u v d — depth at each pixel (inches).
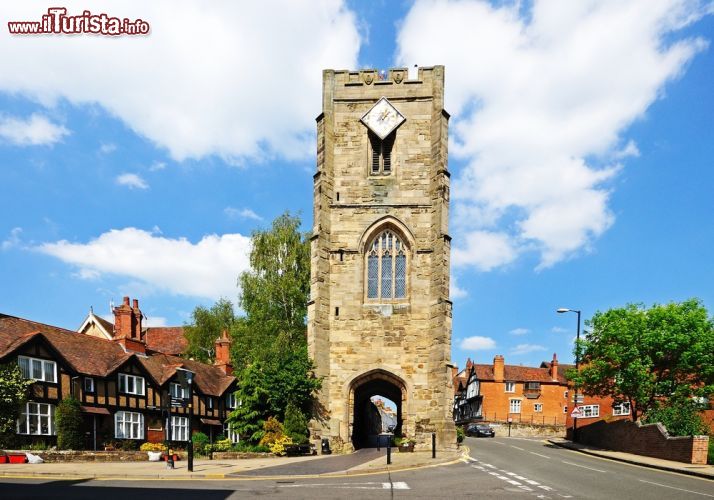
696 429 1158.3
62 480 729.0
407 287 1311.5
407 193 1337.4
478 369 2982.3
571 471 875.4
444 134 1349.7
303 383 1240.2
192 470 836.6
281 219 1847.9
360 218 1339.8
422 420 1247.5
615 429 1341.0
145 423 1502.2
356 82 1389.0
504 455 1195.3
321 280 1301.7
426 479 761.6
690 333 1397.6
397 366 1274.6
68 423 1226.6
